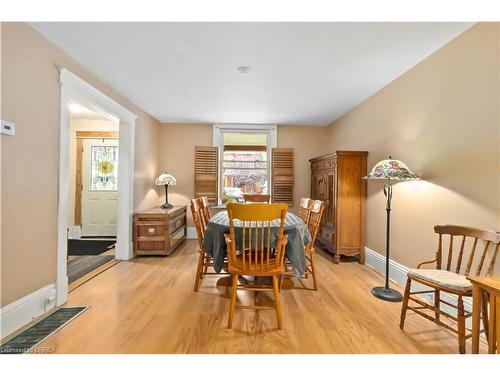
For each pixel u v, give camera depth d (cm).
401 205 273
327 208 381
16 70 179
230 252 197
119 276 292
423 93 240
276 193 489
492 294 122
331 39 207
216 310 216
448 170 212
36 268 198
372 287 267
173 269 318
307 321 199
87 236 511
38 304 199
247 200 423
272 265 200
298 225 236
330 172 367
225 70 264
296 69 261
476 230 174
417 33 199
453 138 206
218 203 496
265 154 513
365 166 346
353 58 238
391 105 291
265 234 220
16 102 180
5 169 173
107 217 516
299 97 343
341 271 317
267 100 356
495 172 174
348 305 227
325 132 503
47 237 209
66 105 229
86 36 205
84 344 167
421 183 243
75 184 509
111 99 305
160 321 197
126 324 191
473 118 189
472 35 190
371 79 286
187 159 491
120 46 219
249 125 494
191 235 488
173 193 489
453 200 207
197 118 456
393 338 178
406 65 252
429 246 233
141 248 369
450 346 169
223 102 366
